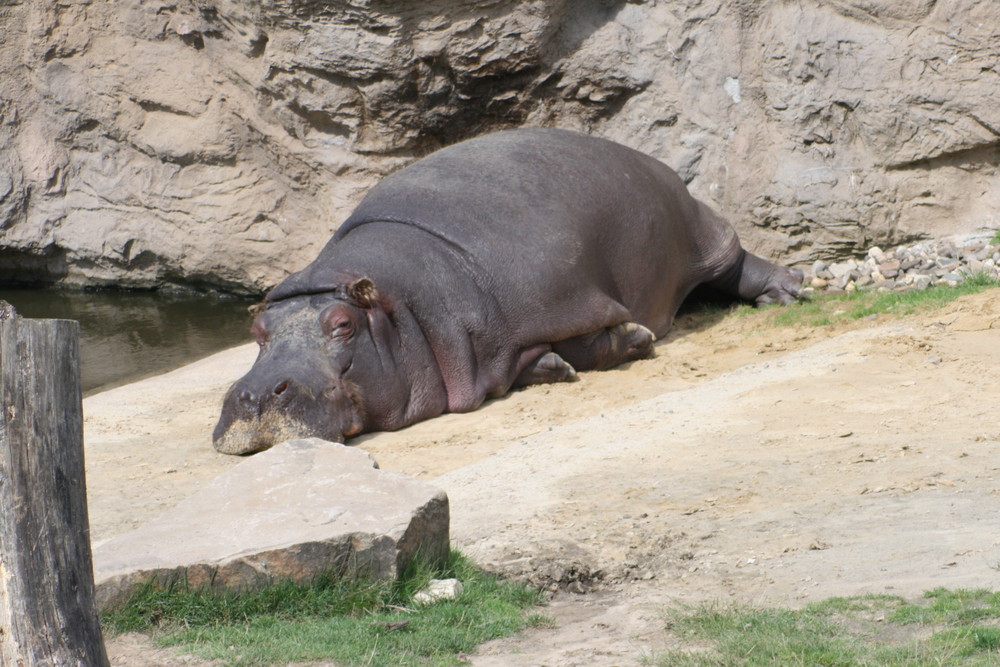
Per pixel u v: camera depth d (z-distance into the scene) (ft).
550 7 212.02
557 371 153.79
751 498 95.09
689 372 151.84
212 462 127.95
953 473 94.89
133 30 249.96
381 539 77.30
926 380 126.11
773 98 204.03
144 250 262.26
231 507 83.92
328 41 219.41
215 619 74.08
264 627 73.20
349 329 140.26
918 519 84.33
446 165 166.30
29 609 50.65
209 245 254.06
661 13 211.20
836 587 72.84
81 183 265.34
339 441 135.03
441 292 148.66
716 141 210.38
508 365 151.23
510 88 222.89
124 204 261.24
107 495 113.60
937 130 193.36
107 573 73.15
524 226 156.46
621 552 85.92
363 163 234.79
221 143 248.32
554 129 180.75
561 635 70.79
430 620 73.10
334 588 77.00
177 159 252.62
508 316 151.23
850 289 190.80
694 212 187.21
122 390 174.29
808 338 160.25
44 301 264.11
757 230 209.36
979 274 174.50
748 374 140.36
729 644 64.13
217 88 245.86
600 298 158.81
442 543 83.30
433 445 129.80
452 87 223.10
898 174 198.70
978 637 59.36
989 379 123.75
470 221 155.12
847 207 200.54
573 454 115.55
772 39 202.39
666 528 89.81
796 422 116.78
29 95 263.29
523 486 105.91
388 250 149.48
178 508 84.69
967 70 189.67
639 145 217.77
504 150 169.37
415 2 212.43
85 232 265.54
